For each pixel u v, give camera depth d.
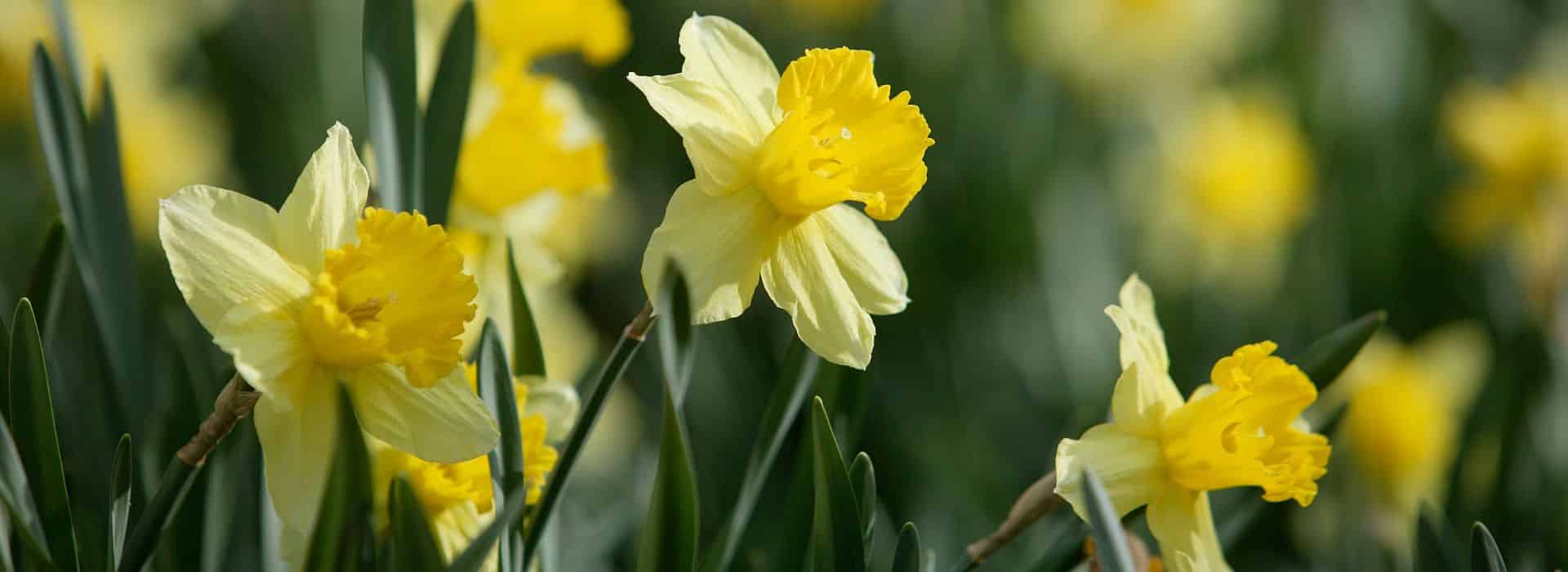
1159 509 0.84
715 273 0.82
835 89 0.85
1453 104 2.12
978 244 1.85
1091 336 1.78
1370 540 1.17
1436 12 2.34
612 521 1.13
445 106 0.91
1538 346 1.07
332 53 1.60
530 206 1.05
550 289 1.21
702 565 0.88
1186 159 1.96
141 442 0.90
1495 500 1.04
